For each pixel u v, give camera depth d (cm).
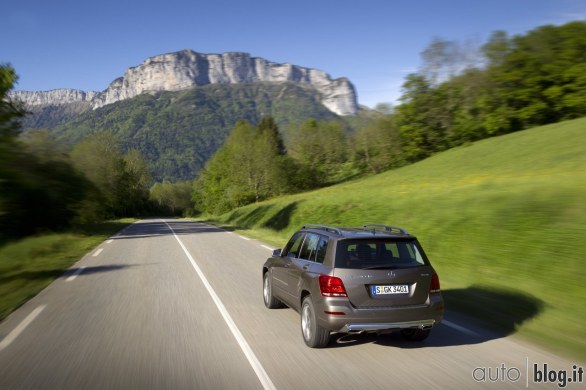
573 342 595
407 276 569
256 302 857
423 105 6544
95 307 818
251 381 476
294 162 8119
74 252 1739
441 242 1350
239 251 1747
